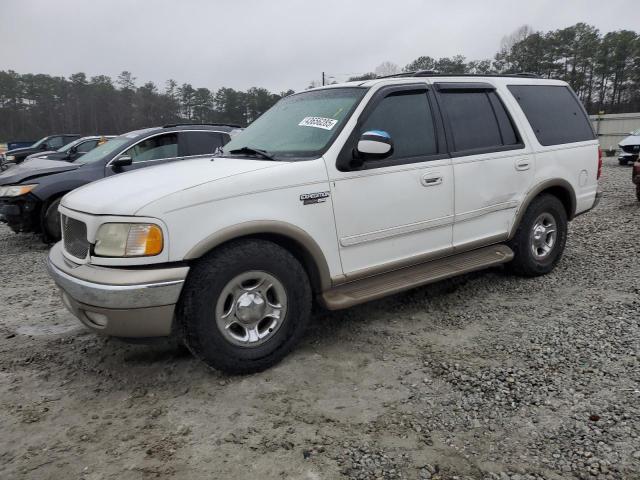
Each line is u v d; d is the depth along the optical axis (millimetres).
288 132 4137
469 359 3586
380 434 2793
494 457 2572
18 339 4219
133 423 2971
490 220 4727
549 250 5359
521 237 5051
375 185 3885
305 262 3721
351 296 3795
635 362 3375
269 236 3516
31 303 5195
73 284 3170
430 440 2727
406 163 4070
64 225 3627
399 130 4121
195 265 3242
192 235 3143
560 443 2643
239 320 3373
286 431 2844
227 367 3342
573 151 5453
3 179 8023
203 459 2629
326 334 4109
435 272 4293
